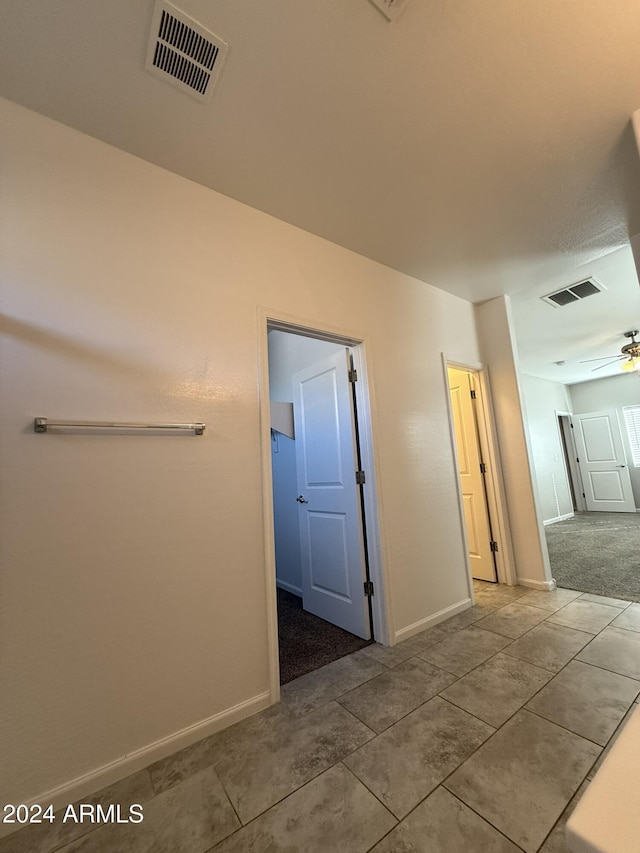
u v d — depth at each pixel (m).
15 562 1.24
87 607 1.34
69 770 1.24
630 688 1.65
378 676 1.88
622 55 1.34
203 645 1.55
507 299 3.31
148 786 1.27
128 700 1.37
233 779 1.28
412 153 1.73
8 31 1.17
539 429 6.48
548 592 2.96
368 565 2.38
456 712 1.56
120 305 1.55
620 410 6.80
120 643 1.38
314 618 2.74
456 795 1.17
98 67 1.29
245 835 1.08
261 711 1.65
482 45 1.29
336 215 2.12
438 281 2.96
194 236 1.79
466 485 3.50
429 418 2.76
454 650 2.10
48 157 1.46
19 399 1.31
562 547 4.41
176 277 1.71
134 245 1.62
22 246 1.38
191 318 1.73
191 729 1.48
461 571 2.73
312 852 1.02
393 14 1.19
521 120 1.58
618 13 1.21
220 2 1.13
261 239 2.04
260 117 1.51
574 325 4.26
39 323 1.38
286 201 1.99
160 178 1.73
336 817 1.12
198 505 1.62
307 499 2.91
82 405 1.42
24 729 1.20
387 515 2.36
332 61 1.31
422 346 2.84
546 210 2.16
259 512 1.78
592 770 1.22
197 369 1.71
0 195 1.36
